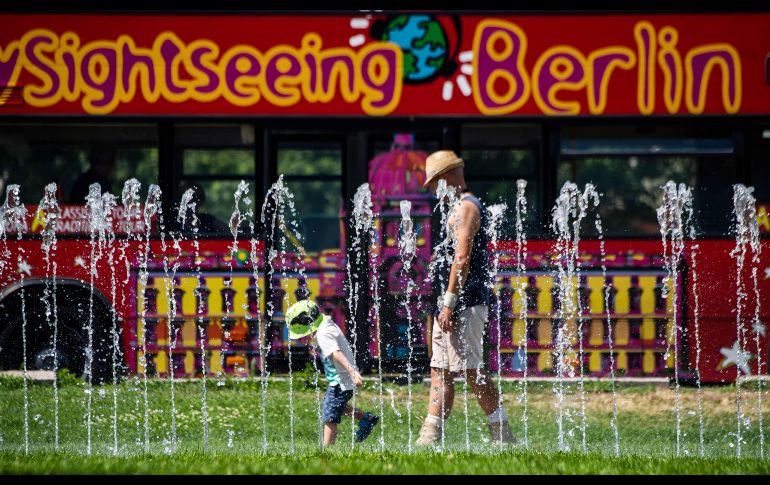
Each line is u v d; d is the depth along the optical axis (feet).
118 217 133.28
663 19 132.46
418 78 133.39
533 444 94.07
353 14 133.69
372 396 125.29
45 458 78.02
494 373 132.57
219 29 132.98
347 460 76.54
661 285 132.36
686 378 132.26
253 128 133.28
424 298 134.10
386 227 134.72
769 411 116.47
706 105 132.26
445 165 93.15
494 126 133.49
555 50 132.87
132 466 72.74
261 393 124.16
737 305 132.16
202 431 103.45
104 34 132.67
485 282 92.43
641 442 96.89
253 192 133.39
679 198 132.57
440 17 133.39
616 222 132.87
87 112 132.57
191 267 133.18
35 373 132.67
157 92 132.77
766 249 132.26
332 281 134.51
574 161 133.08
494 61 133.28
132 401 118.93
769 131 132.36
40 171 133.28
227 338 132.98
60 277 133.59
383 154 134.82
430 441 92.79
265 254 133.39
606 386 130.21
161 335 133.08
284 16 133.28
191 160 133.28
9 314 134.82
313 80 133.28
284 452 85.81
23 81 132.57
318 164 134.72
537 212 133.08
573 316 132.46
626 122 132.67
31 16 132.67
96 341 133.80
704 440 98.58
